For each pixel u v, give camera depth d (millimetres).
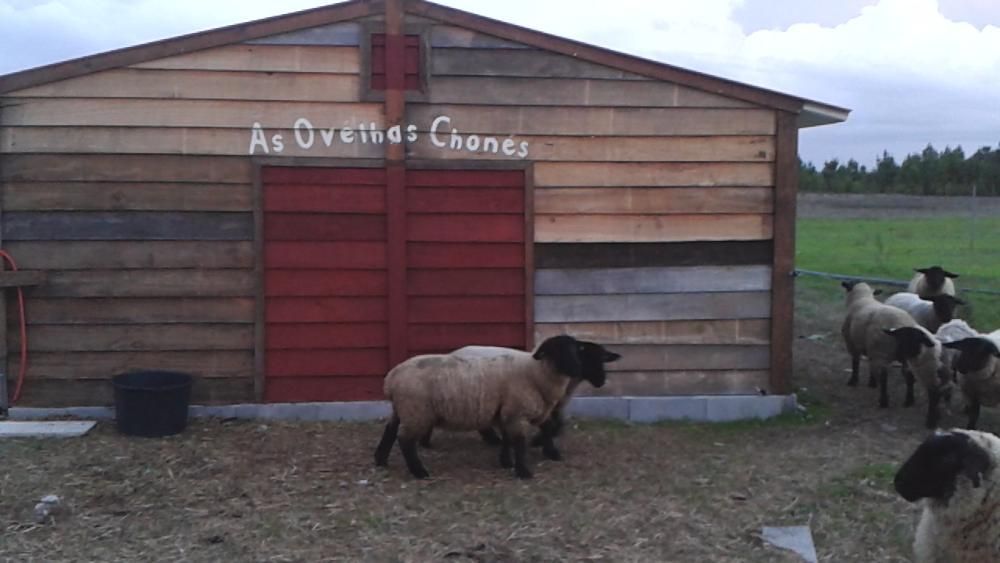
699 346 9109
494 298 8961
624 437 8453
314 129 8695
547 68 8820
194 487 6895
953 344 8508
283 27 8547
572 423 8867
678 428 8789
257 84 8609
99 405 8695
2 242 8508
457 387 7105
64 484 6875
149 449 7789
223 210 8664
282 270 8766
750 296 9117
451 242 8891
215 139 8617
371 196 8797
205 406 8758
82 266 8586
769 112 8945
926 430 8773
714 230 9031
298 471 7324
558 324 9023
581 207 8945
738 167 8984
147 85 8516
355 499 6707
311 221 8758
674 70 8820
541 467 7539
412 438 7172
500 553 5766
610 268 9008
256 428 8484
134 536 5945
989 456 4379
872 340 9688
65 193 8523
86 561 5539
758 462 7703
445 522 6281
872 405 9758
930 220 35219
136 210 8602
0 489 6727
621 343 9062
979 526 4391
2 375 8547
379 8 8641
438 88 8766
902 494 4570
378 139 8758
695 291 9070
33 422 8438
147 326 8688
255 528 6121
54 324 8609
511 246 8945
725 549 5891
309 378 8867
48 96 8453
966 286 17750
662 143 8930
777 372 9148
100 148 8523
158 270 8656
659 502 6727
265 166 8672
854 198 44281
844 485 7066
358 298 8859
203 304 8719
